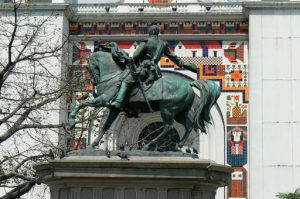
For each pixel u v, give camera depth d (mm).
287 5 48500
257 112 47781
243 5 48531
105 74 20828
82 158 19078
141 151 19375
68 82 31156
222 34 49406
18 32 46469
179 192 18891
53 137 42000
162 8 50281
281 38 48438
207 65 49219
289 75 48094
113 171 18750
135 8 50438
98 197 18875
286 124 47531
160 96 20391
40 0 51625
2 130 43875
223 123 48469
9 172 28438
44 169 19484
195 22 49656
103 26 50125
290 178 46969
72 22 50000
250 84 48062
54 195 19516
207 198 19422
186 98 20641
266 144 47375
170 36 49531
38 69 44000
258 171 47094
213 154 48281
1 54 45188
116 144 43500
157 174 18750
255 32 48531
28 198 41062
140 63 21031
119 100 20250
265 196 46875
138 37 49906
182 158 19188
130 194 18875
